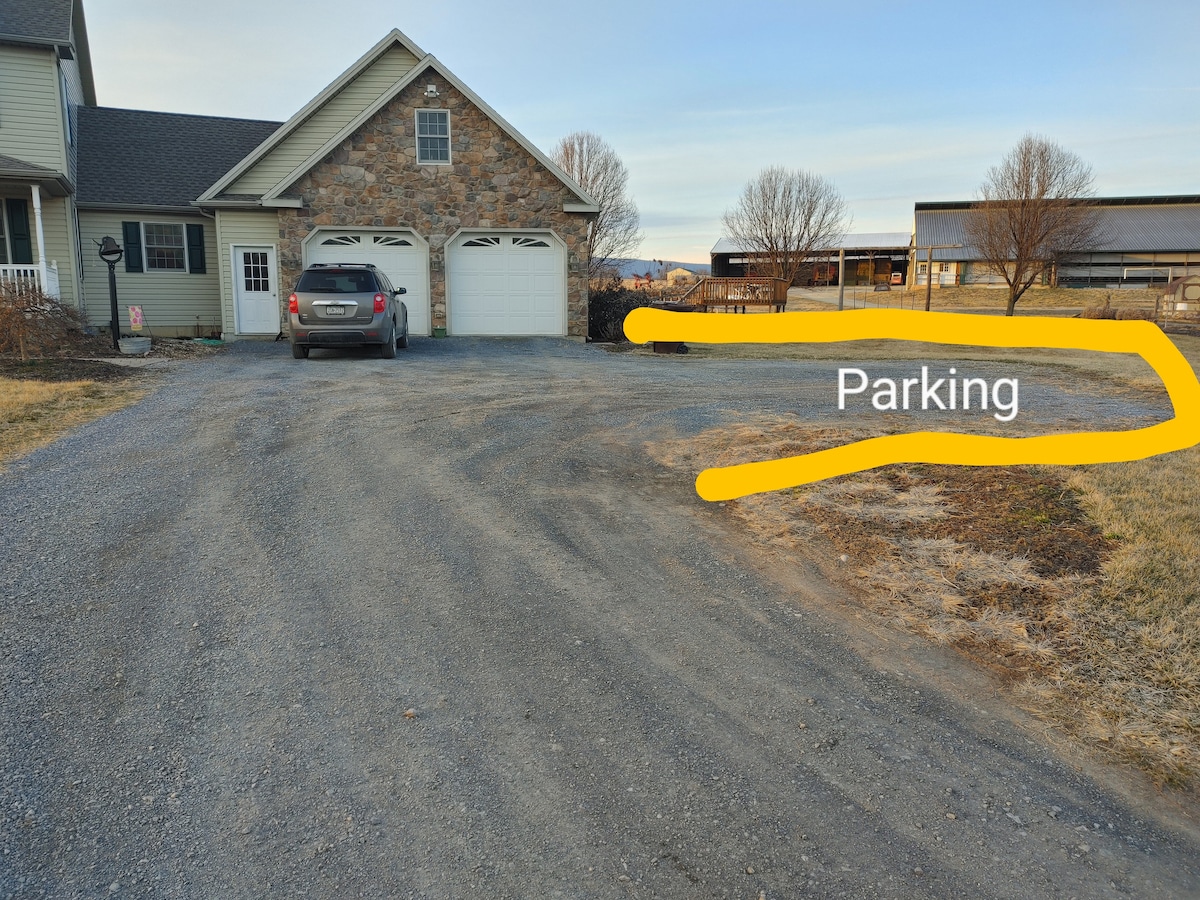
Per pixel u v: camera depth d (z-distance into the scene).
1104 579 4.74
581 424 9.02
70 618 4.28
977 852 2.81
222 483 6.54
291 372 12.70
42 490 6.26
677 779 3.16
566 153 41.69
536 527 5.75
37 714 3.47
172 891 2.59
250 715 3.51
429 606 4.53
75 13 19.80
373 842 2.81
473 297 19.30
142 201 19.47
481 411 9.61
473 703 3.64
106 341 15.83
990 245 30.17
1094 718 3.61
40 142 16.77
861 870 2.71
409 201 18.83
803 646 4.20
